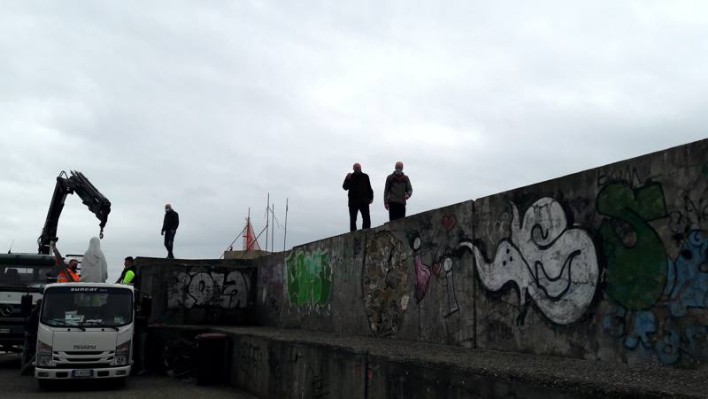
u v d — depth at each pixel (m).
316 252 14.63
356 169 14.27
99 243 16.19
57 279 17.52
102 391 13.34
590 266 6.46
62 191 19.03
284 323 16.55
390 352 7.75
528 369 5.61
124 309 14.07
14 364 18.14
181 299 18.94
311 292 14.83
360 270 12.21
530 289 7.34
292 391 10.16
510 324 7.67
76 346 13.25
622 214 6.10
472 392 5.79
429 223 9.77
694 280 5.30
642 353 5.76
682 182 5.48
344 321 12.83
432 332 9.47
